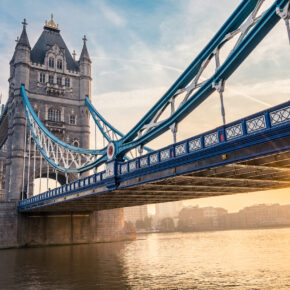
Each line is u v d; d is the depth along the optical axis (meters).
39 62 67.62
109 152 26.55
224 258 33.09
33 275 24.89
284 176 20.72
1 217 51.41
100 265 29.31
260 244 53.19
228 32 17.08
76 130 66.94
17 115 60.25
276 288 17.91
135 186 23.17
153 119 21.91
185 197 31.72
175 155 18.75
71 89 68.69
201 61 18.61
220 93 16.53
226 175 19.80
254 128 13.78
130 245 54.34
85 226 57.50
